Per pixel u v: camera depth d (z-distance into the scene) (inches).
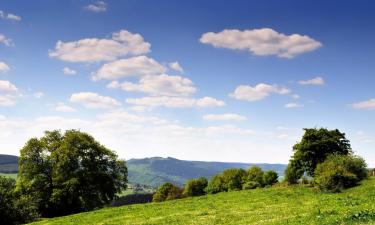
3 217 2427.4
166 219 1549.0
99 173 3029.0
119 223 1584.6
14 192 2721.5
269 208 1600.6
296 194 2142.0
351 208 1147.9
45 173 2965.1
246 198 2175.2
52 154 2918.3
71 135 3016.7
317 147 2802.7
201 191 5442.9
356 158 2284.7
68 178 2864.2
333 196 1860.2
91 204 2972.4
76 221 1834.4
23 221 2488.9
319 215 1086.4
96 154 3083.2
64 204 2955.2
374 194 1720.0
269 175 4315.9
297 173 2881.4
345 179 2110.0
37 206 2851.9
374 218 899.4
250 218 1327.5
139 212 1924.2
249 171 4586.6
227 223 1262.3
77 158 2965.1
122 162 3225.9
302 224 961.5
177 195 5585.6
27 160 2962.6
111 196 3154.5
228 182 4790.8
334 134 2839.6
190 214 1641.2
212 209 1777.8
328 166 2239.2
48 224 1846.7
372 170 2566.4
